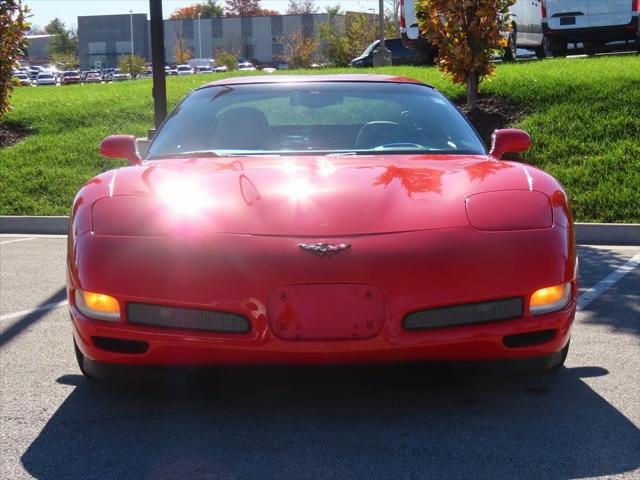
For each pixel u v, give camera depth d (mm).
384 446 3146
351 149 4348
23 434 3354
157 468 2986
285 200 3498
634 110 11773
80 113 15086
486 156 4301
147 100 16078
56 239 9281
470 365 3486
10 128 14438
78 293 3412
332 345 3188
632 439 3211
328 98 4715
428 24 12508
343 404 3594
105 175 3928
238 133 4438
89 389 3914
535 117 11953
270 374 3486
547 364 3576
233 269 3236
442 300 3227
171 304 3252
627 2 17766
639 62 15438
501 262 3297
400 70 17391
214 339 3223
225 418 3463
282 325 3209
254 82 4902
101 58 109062
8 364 4398
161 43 11414
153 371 3521
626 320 5203
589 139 11078
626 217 9039
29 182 11398
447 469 2936
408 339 3211
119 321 3316
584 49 21203
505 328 3275
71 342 4863
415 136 4438
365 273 3207
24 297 6156
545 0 18328
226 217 3404
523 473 2898
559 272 3355
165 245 3324
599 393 3756
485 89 13453
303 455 3072
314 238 3289
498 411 3516
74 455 3127
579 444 3162
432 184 3662
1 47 13602
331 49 49531
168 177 3797
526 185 3662
